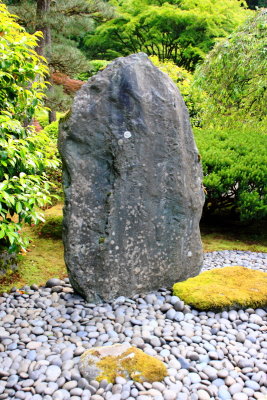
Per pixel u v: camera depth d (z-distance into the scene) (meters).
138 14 15.23
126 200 2.58
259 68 5.77
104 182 2.53
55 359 1.97
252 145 5.10
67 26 8.03
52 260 3.49
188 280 2.83
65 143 2.47
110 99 2.50
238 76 6.00
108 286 2.59
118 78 2.52
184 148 2.81
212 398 1.75
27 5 7.20
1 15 2.99
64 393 1.74
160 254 2.76
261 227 5.14
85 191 2.50
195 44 15.31
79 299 2.64
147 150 2.60
